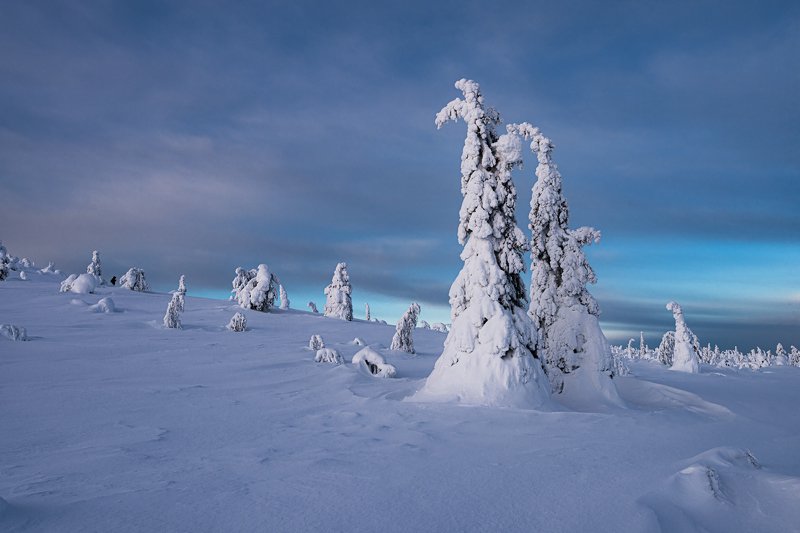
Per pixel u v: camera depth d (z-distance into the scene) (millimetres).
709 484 5160
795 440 9875
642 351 51531
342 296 44500
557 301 15289
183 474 5941
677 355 30469
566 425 9648
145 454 6988
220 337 24922
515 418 9969
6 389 11891
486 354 12195
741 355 56438
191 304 39312
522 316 12820
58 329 22844
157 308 33844
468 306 12922
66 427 8703
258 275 40312
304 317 38656
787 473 6344
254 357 19406
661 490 5164
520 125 16391
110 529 4109
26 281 43281
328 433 8586
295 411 10812
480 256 13062
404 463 6574
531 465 6590
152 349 19828
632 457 7211
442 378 12680
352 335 30953
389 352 25344
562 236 15602
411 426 9180
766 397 18641
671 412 12086
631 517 4582
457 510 4812
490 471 6238
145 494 5094
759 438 10102
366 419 9883
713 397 16656
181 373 15578
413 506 4898
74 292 35969
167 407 10820
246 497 5051
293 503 4898
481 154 13648
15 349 17672
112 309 29969
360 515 4613
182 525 4254
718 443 9070
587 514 4723
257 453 7070
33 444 7539
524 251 13484
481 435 8617
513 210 13422
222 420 9688
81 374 14352
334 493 5238
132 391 12445
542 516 4680
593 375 14195
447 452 7301
